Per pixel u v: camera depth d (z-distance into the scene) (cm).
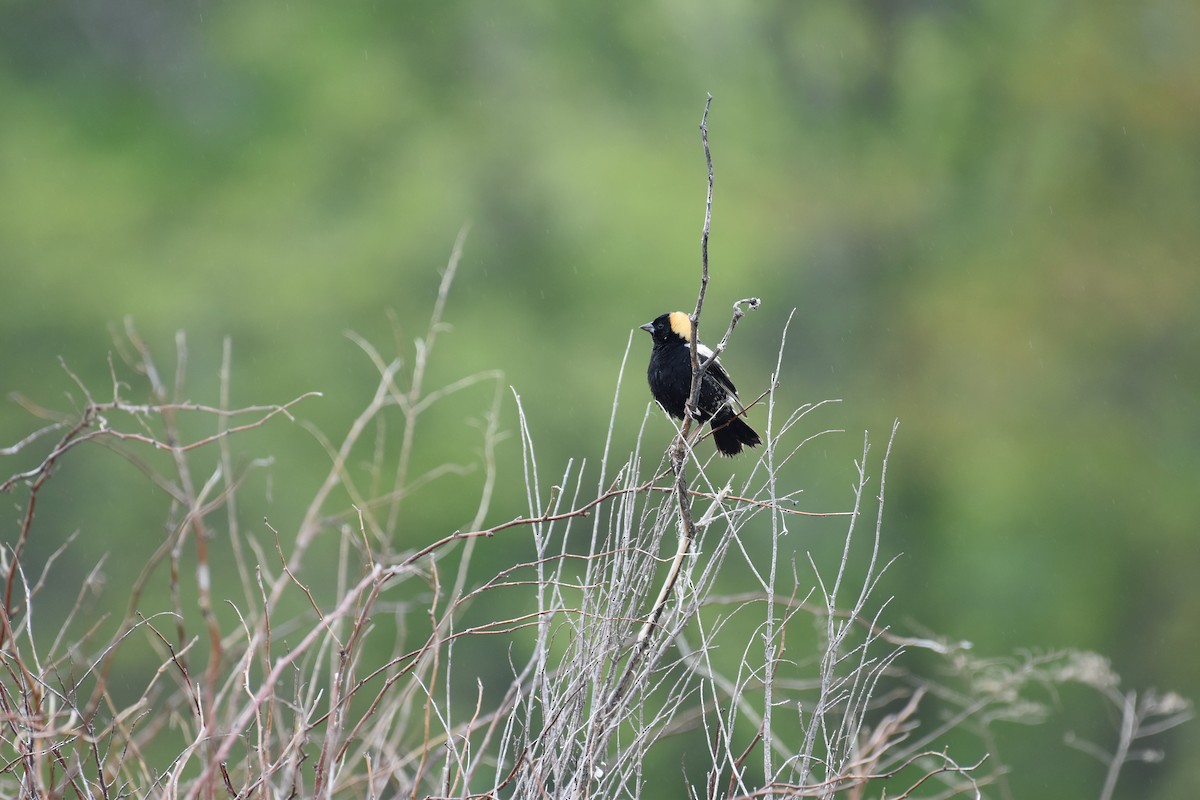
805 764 561
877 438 2700
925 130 3070
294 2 3231
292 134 3098
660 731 564
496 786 543
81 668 635
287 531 2350
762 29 3159
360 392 2609
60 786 546
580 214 2822
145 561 2220
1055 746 2402
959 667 849
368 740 580
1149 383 2831
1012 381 2778
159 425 2333
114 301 2714
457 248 755
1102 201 2942
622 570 584
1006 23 3077
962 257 2939
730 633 2056
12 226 2858
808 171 3017
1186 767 2472
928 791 1994
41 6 3186
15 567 568
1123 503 2709
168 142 3117
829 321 2862
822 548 2519
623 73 3155
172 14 3275
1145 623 2683
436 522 2441
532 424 2550
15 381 2641
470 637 2273
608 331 2705
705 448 1182
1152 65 2947
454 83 3122
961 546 2653
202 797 486
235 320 2719
